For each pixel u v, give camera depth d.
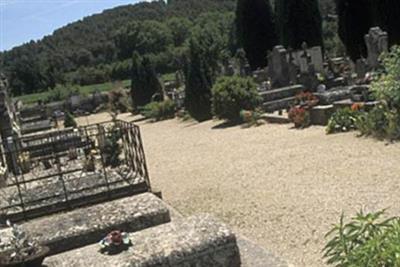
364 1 27.58
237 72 29.95
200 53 23.80
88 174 9.28
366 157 10.12
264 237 6.95
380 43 20.67
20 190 8.72
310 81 22.47
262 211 8.05
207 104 23.19
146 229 5.66
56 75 68.06
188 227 5.30
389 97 12.02
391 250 3.41
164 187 10.84
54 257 5.20
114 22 102.12
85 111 44.72
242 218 7.91
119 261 4.76
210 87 23.36
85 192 8.28
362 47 28.05
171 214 7.22
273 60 24.83
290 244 6.54
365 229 3.82
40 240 5.70
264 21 34.25
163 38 79.38
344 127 13.33
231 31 51.62
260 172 10.63
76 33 98.94
